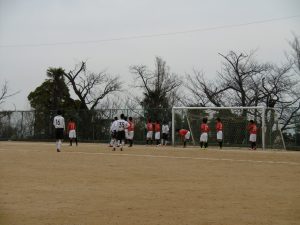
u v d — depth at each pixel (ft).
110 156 75.46
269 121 113.39
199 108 121.29
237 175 50.34
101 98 184.85
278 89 153.17
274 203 33.40
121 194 37.09
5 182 43.73
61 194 37.01
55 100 180.65
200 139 113.39
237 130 118.21
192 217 28.63
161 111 133.08
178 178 47.42
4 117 159.74
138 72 214.28
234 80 162.09
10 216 28.81
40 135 152.66
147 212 30.07
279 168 58.18
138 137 135.13
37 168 55.98
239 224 26.89
